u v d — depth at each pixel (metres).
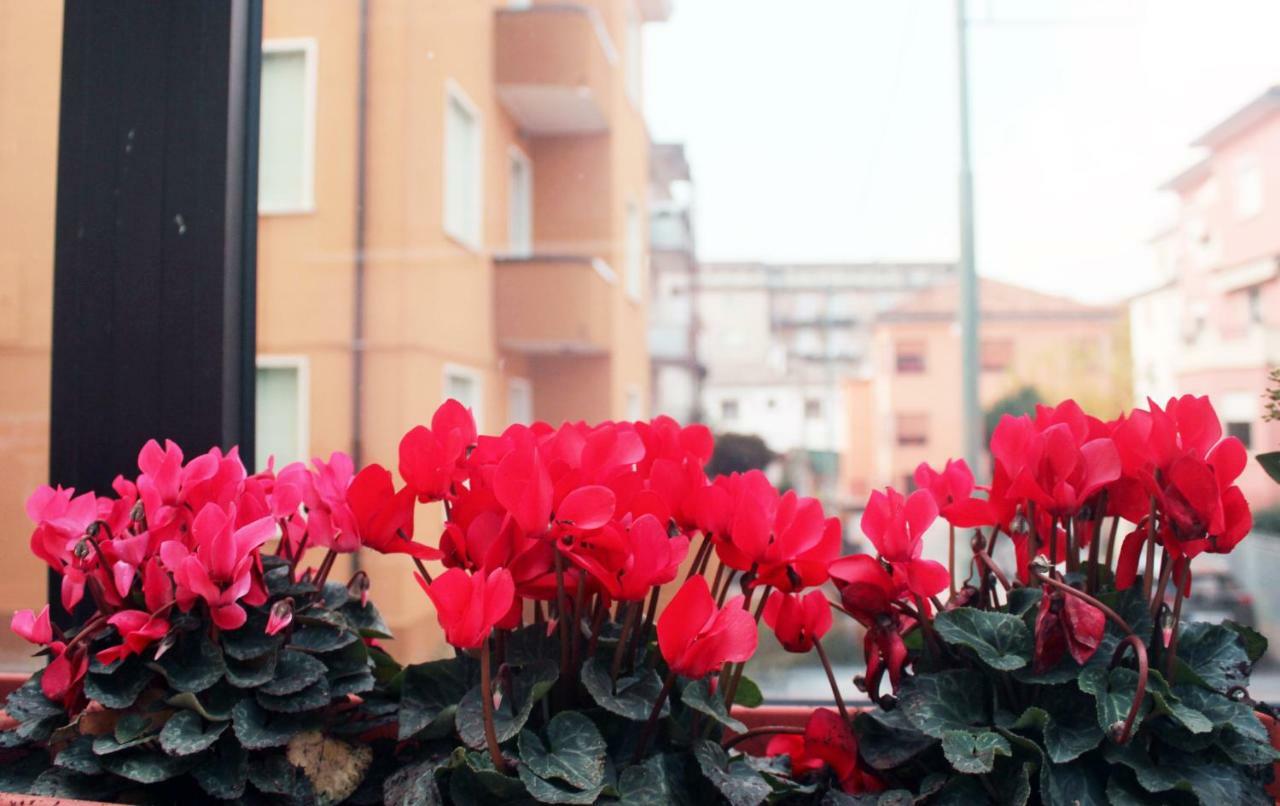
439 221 6.79
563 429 0.76
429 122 6.59
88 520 0.80
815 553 0.69
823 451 23.80
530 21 7.97
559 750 0.65
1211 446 0.69
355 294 5.86
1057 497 0.68
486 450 0.74
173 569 0.71
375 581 2.70
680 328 17.56
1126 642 0.65
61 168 1.05
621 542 0.65
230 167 1.04
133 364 1.03
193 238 1.03
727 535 0.70
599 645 0.72
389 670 0.84
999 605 0.76
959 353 23.86
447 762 0.65
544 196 8.88
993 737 0.64
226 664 0.72
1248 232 11.28
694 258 17.66
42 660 1.17
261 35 1.11
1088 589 0.72
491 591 0.61
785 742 0.85
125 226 1.04
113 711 0.72
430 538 2.28
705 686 0.70
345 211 5.82
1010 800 0.65
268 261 5.74
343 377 5.85
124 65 1.05
